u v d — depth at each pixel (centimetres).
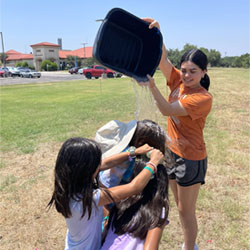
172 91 218
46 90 1805
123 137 171
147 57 178
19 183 404
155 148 170
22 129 712
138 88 191
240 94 1240
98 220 146
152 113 197
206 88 208
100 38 154
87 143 135
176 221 299
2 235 289
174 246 263
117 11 155
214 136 581
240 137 576
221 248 257
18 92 1714
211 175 398
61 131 676
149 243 130
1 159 502
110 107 1003
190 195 210
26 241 279
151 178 150
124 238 135
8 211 330
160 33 170
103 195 139
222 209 313
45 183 402
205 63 187
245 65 6266
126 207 145
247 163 435
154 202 142
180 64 193
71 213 136
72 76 3756
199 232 277
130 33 171
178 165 206
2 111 1019
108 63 166
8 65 7525
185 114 187
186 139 201
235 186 367
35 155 520
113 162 161
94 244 144
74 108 1020
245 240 264
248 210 313
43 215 322
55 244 275
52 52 7169
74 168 130
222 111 853
